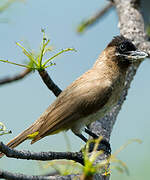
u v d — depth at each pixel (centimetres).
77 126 1032
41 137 1001
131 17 1249
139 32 1209
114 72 1088
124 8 1285
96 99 1029
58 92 927
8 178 547
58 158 701
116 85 1084
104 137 992
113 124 1064
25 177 561
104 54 1123
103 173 727
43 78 891
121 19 1266
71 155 723
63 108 1027
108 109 1066
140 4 1290
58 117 1022
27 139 995
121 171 564
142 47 1167
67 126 1030
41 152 673
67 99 1035
